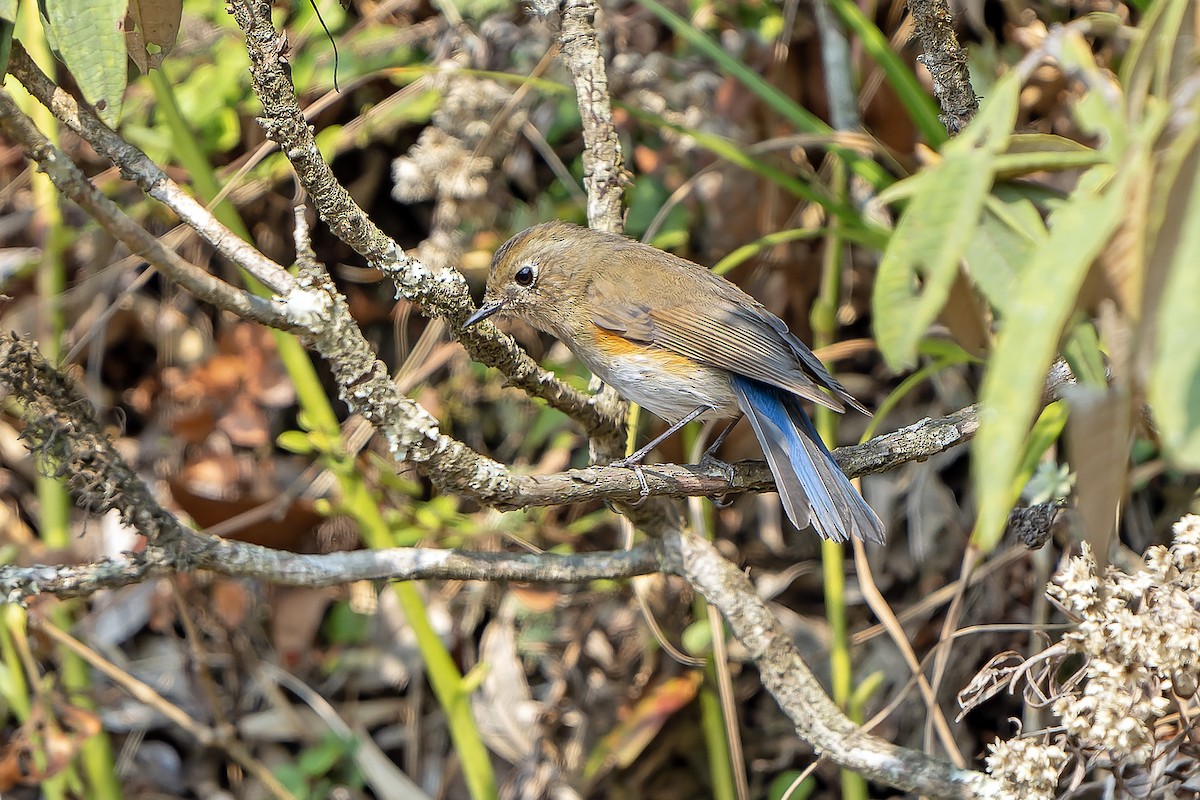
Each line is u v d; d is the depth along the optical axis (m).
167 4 5.50
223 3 11.09
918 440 7.25
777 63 10.49
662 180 10.92
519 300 8.67
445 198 10.66
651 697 10.22
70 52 4.88
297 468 11.36
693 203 10.91
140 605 11.35
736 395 8.09
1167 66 3.52
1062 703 5.96
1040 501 7.52
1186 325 2.90
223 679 11.28
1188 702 6.66
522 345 11.03
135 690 9.79
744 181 10.73
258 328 11.38
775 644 7.09
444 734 11.09
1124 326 3.50
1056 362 6.87
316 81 10.94
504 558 6.97
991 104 3.70
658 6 8.91
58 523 10.38
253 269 5.65
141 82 11.05
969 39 10.45
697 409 8.37
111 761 10.12
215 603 11.02
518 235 8.88
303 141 5.62
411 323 11.47
